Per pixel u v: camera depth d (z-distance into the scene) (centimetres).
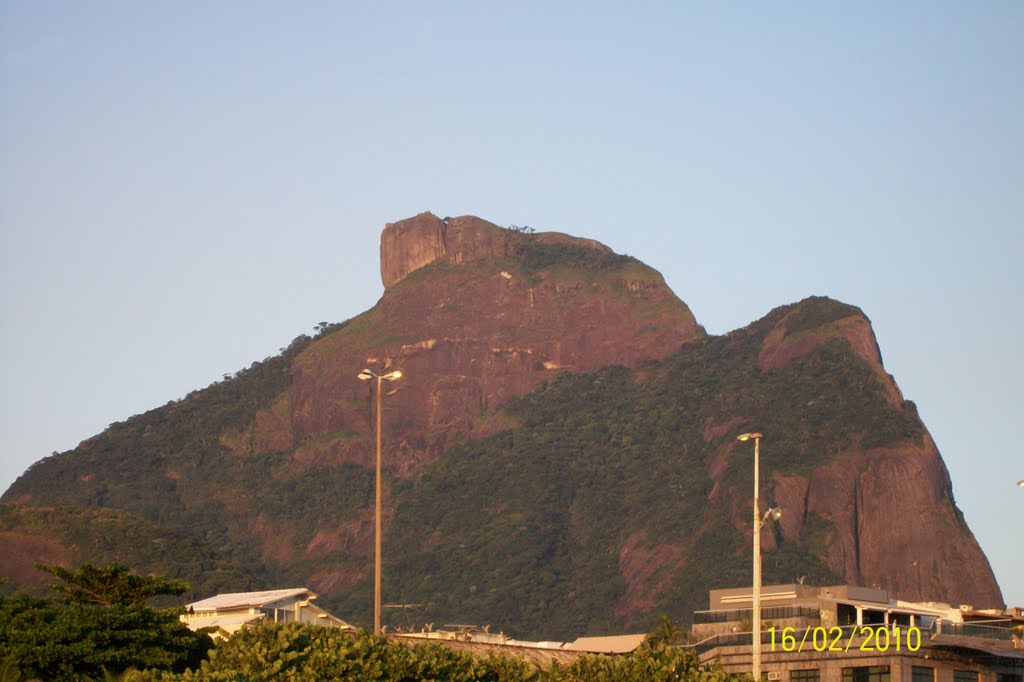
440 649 9781
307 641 9125
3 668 9700
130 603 11906
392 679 9044
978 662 14800
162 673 8550
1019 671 14862
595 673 10162
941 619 16788
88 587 11881
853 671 14838
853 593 18425
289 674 8631
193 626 16975
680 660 10388
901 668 14525
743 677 10369
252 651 8794
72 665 10400
